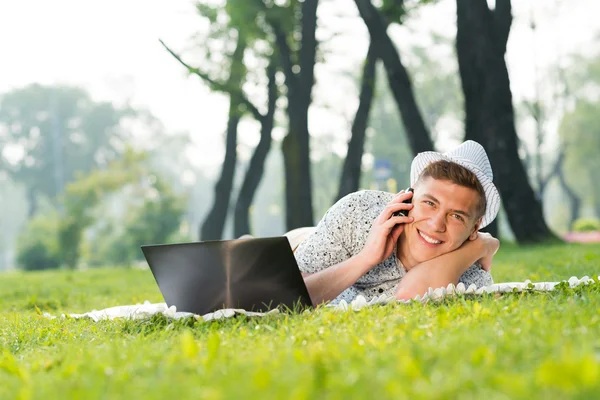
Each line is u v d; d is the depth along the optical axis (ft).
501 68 53.47
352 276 15.29
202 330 13.50
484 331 10.53
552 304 13.20
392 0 60.34
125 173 155.94
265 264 14.43
